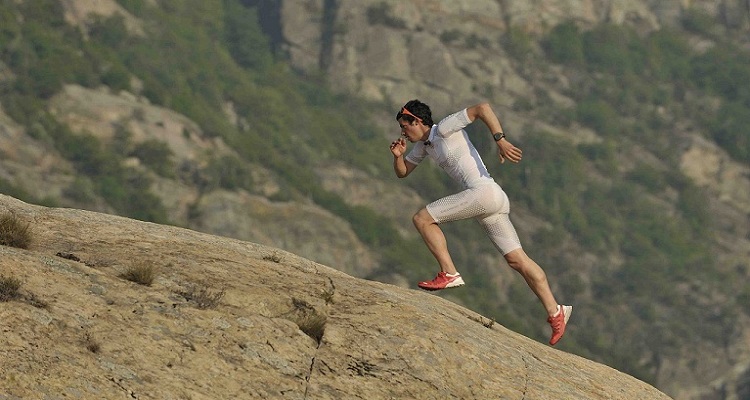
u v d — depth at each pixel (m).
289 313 7.66
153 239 8.85
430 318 8.17
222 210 114.44
